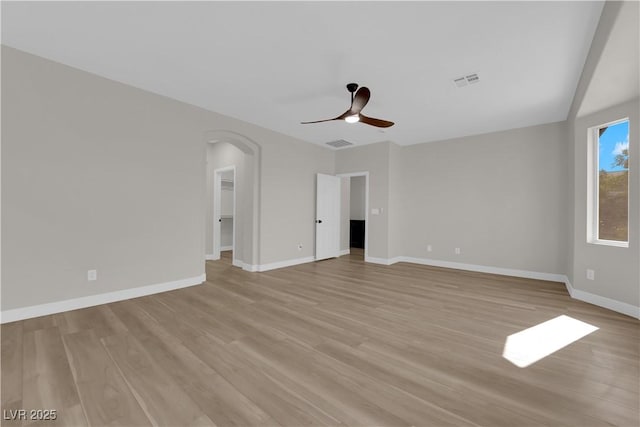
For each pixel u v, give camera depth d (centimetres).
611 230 332
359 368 195
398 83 326
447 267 555
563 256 445
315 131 520
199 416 148
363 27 233
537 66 287
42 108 282
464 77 311
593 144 348
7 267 263
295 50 267
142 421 144
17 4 210
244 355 211
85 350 215
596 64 233
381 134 533
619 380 182
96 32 245
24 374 182
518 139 486
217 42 257
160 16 224
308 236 601
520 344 232
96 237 317
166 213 375
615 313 304
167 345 225
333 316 292
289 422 144
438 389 172
